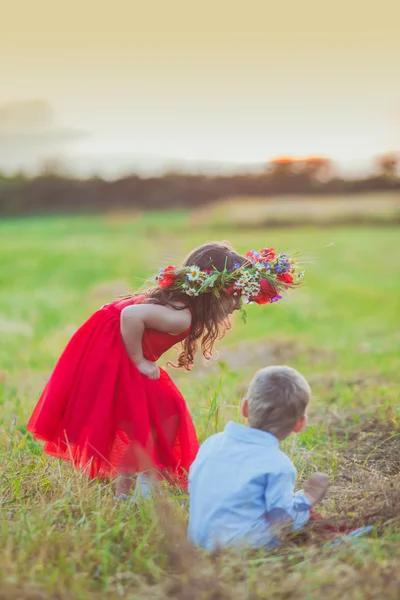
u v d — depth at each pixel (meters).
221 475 3.14
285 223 36.72
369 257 24.95
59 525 3.29
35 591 2.57
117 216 41.12
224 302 3.96
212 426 4.86
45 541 3.00
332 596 2.58
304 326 12.59
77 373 3.86
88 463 3.76
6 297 16.23
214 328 4.06
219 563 2.85
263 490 3.12
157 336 3.89
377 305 15.27
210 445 3.27
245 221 36.97
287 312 14.11
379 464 4.49
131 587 2.76
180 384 6.70
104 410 3.76
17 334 11.12
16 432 4.86
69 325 12.30
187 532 3.16
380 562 2.79
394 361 8.24
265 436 3.19
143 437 3.74
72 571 2.76
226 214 37.94
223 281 3.85
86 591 2.66
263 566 2.84
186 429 3.95
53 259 24.34
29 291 17.41
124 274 20.55
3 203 43.38
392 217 36.75
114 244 29.73
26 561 2.85
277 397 3.18
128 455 3.78
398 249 26.97
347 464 4.52
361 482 4.18
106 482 3.90
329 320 13.29
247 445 3.18
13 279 19.83
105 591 2.68
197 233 34.94
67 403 3.86
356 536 3.10
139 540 3.13
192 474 3.24
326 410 5.74
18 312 13.80
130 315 3.79
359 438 4.98
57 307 14.71
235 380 6.89
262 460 3.13
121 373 3.82
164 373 4.05
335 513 3.57
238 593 2.63
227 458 3.17
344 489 4.07
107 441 3.77
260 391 3.21
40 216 42.69
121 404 3.79
